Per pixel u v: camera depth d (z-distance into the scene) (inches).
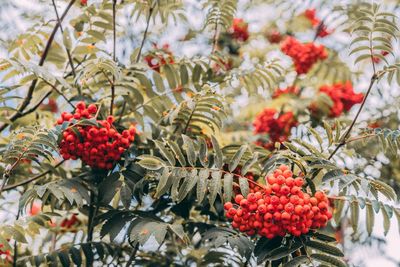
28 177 41.6
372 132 35.1
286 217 30.8
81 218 44.4
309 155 32.4
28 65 34.5
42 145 34.3
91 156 35.0
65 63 42.8
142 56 41.5
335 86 51.4
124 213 34.4
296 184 31.7
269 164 33.0
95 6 39.2
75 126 34.6
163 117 37.6
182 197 32.0
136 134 37.9
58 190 33.5
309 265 31.3
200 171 32.3
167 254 41.8
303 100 49.8
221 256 38.8
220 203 36.8
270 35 57.9
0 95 36.4
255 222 31.7
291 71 52.8
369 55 34.7
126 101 38.5
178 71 40.7
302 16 58.1
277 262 32.4
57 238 43.9
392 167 46.6
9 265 38.0
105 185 34.5
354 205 33.2
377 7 35.0
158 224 32.5
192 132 38.4
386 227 31.9
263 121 49.4
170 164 33.1
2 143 40.3
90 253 36.5
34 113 42.5
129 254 40.4
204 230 37.6
